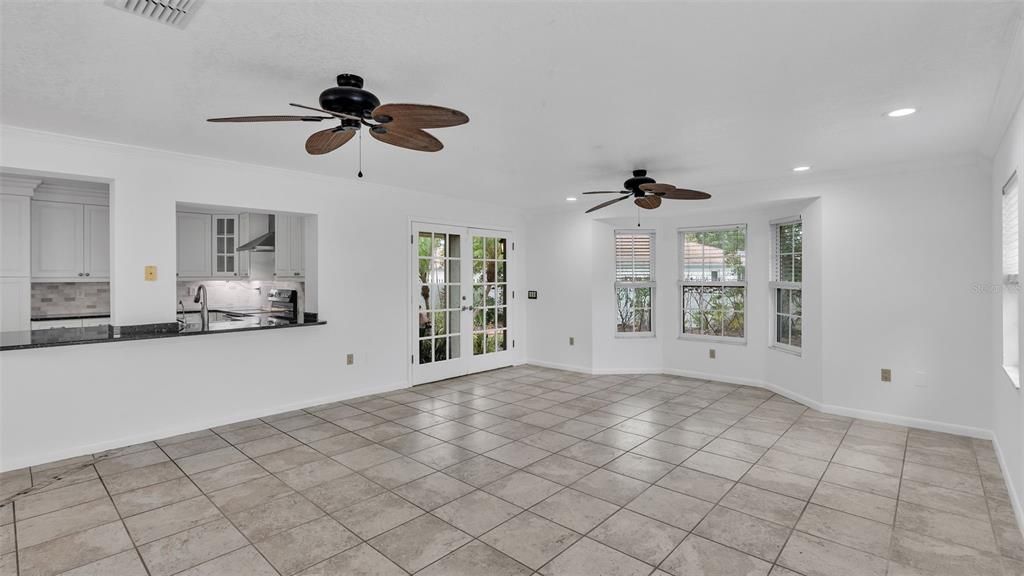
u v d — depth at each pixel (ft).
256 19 6.05
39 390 10.89
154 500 9.12
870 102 8.84
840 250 14.47
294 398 15.25
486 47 6.79
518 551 7.47
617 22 6.09
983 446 11.91
